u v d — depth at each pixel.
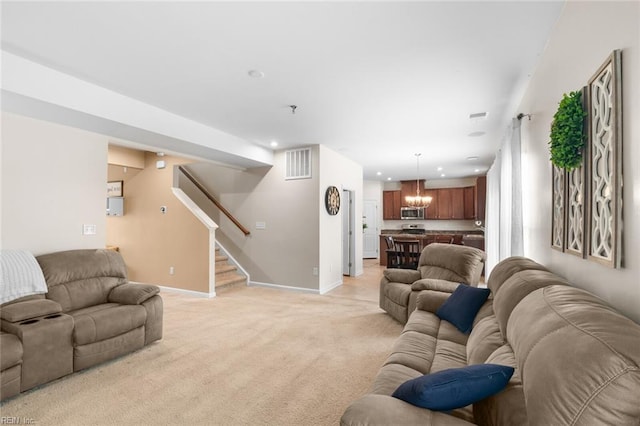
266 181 5.95
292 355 3.01
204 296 5.24
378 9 1.92
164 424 2.00
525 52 2.42
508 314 1.74
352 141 5.16
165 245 5.64
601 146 1.46
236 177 6.27
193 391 2.38
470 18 2.02
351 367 2.76
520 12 1.96
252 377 2.59
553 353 0.98
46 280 2.95
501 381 1.23
